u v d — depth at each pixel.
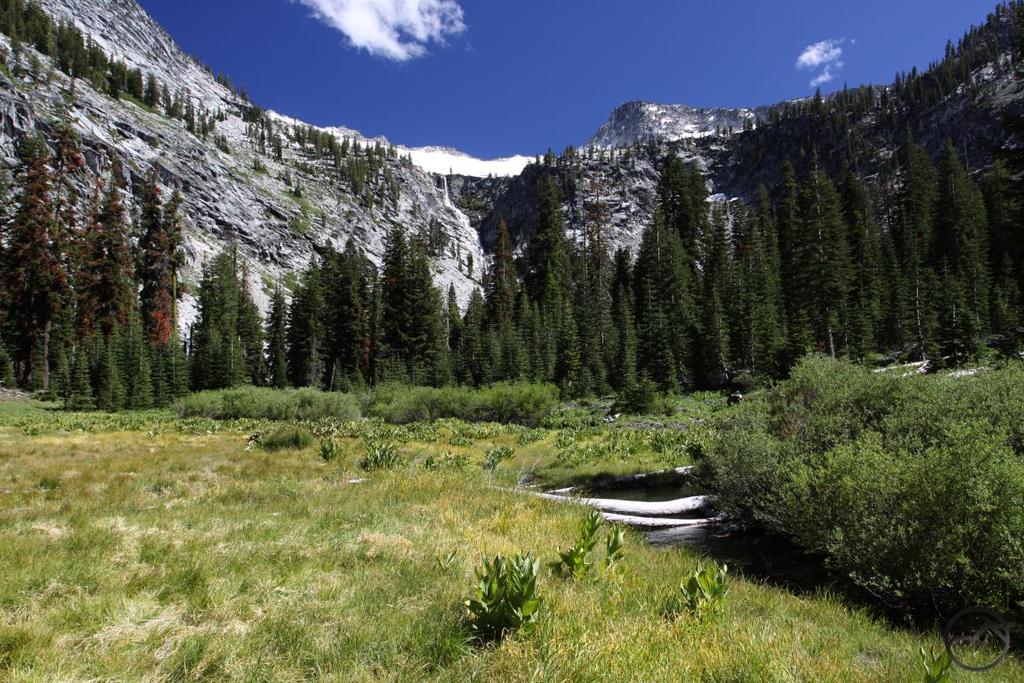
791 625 5.34
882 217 99.94
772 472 9.70
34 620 4.16
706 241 82.81
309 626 4.46
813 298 51.50
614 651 4.15
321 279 82.69
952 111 144.75
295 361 73.00
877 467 7.25
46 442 21.58
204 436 26.06
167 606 4.78
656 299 68.31
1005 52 151.25
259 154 194.12
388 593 5.30
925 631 5.86
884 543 6.79
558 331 68.06
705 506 12.45
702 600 5.21
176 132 153.88
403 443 24.38
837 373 11.99
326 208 181.62
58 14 196.38
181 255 66.75
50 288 52.47
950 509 6.40
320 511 9.09
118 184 100.69
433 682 3.71
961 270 56.22
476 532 8.07
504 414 38.34
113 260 57.94
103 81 150.00
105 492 10.89
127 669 3.60
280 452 19.03
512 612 4.43
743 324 54.22
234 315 80.94
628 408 40.88
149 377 52.47
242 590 5.25
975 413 8.63
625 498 14.41
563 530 8.81
